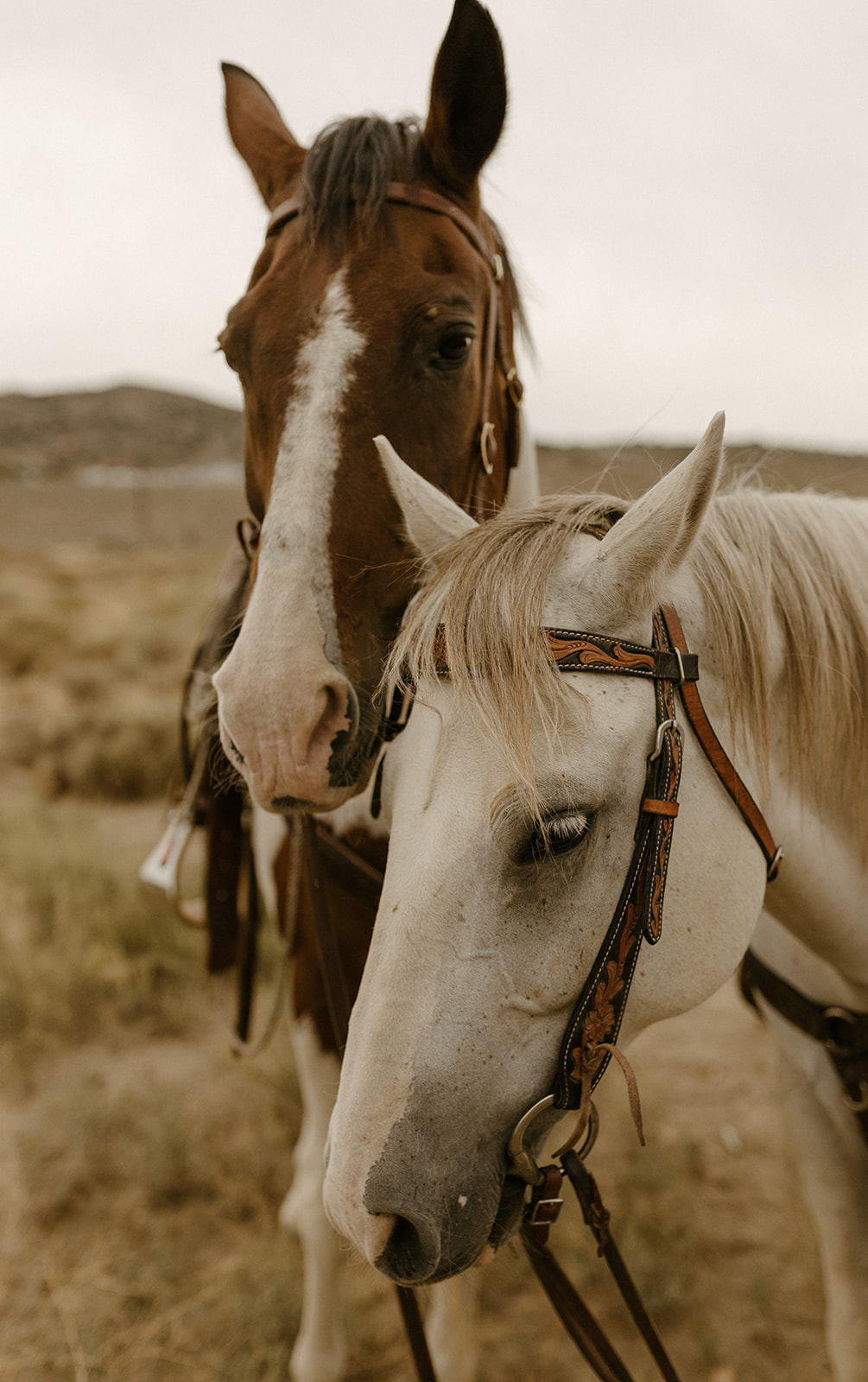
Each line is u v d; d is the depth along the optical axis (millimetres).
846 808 1455
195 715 2102
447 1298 2162
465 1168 1064
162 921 4277
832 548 1466
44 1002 3736
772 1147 3150
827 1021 1646
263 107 1913
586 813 1055
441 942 1048
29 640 13188
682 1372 2365
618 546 1127
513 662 1030
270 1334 2383
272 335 1412
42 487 69562
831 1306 1743
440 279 1426
